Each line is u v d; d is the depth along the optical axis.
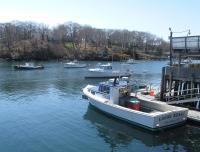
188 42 29.70
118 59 133.75
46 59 125.12
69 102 35.09
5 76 64.25
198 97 26.89
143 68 95.62
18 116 28.38
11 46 128.50
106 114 28.36
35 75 67.00
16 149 19.97
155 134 23.00
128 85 30.22
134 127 24.84
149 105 27.22
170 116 23.44
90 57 130.38
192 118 24.28
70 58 129.62
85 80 59.50
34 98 37.81
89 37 161.75
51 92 42.72
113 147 20.62
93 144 21.12
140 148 20.45
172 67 29.50
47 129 24.38
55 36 152.12
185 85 29.17
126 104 27.59
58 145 20.80
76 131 23.98
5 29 143.12
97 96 30.83
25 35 146.62
